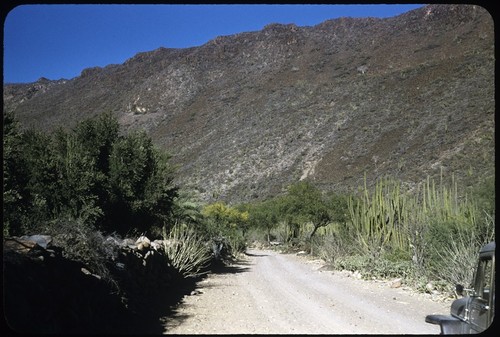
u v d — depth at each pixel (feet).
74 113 579.48
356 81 351.87
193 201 70.59
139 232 48.83
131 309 28.94
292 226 135.54
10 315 16.81
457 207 52.75
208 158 332.60
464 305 19.06
